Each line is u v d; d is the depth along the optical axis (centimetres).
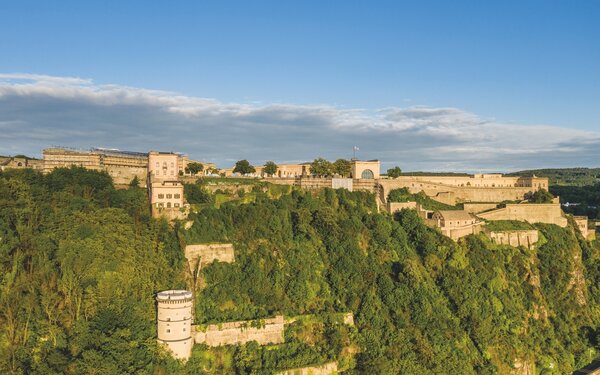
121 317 17562
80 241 19288
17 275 18025
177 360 17788
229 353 18862
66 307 18088
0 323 17150
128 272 18925
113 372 16075
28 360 16688
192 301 19338
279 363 18800
